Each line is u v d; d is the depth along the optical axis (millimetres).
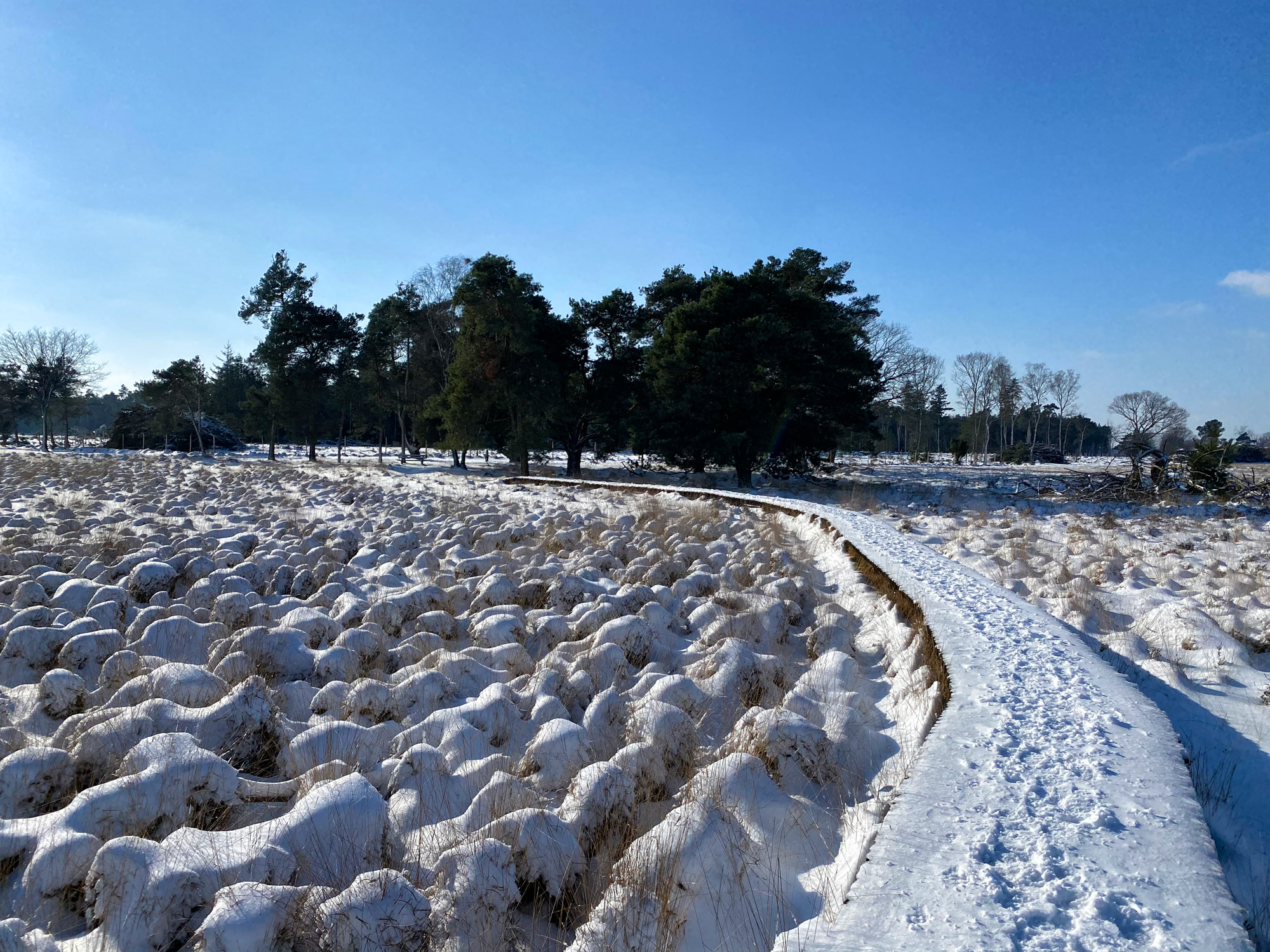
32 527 13703
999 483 33062
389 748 5016
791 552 12648
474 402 33438
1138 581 10523
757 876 3537
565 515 16328
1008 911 2686
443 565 11555
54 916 3412
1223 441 25797
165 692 5355
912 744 4781
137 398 70125
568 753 4633
